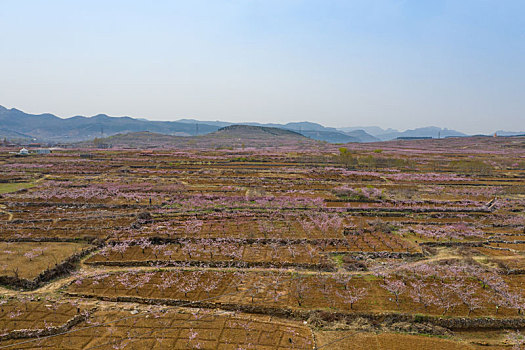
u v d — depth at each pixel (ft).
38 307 85.25
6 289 93.71
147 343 73.67
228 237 134.00
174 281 100.89
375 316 85.92
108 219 153.38
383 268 113.29
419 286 97.45
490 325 83.76
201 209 172.65
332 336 78.84
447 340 78.43
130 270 107.86
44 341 73.31
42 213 161.48
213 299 91.61
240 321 83.10
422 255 124.77
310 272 109.40
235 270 109.19
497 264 116.78
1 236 129.59
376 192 207.41
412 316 85.71
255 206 178.91
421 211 177.06
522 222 162.71
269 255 119.75
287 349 73.26
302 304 89.97
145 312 86.07
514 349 75.31
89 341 73.97
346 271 110.83
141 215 156.35
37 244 123.34
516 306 88.94
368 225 155.12
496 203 190.29
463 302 91.61
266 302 90.58
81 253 116.78
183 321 82.43
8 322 78.64
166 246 126.82
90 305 88.17
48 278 100.07
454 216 172.76
